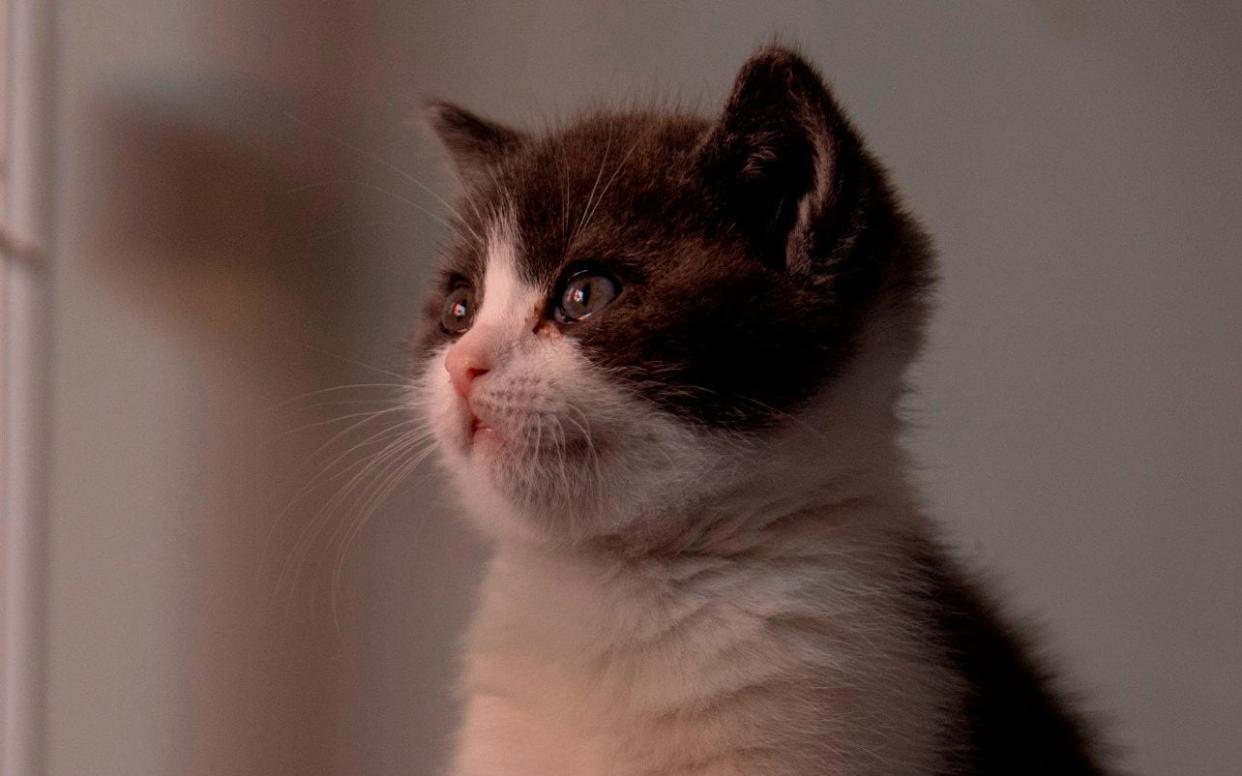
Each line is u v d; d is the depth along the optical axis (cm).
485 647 58
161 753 62
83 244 61
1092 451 65
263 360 64
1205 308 65
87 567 61
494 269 58
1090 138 65
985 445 65
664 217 57
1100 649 65
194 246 63
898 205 59
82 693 61
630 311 56
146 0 62
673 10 65
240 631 63
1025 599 64
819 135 56
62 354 61
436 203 64
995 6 65
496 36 65
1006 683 58
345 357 64
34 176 61
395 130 65
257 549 63
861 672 56
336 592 64
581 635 57
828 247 56
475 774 57
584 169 58
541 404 56
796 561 57
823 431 57
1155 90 65
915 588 57
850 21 65
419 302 64
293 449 64
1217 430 65
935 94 65
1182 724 65
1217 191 65
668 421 56
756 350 56
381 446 64
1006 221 65
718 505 57
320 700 64
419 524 64
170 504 63
